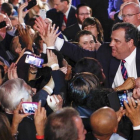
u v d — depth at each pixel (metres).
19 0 12.67
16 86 4.77
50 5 11.24
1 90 4.76
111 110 4.09
